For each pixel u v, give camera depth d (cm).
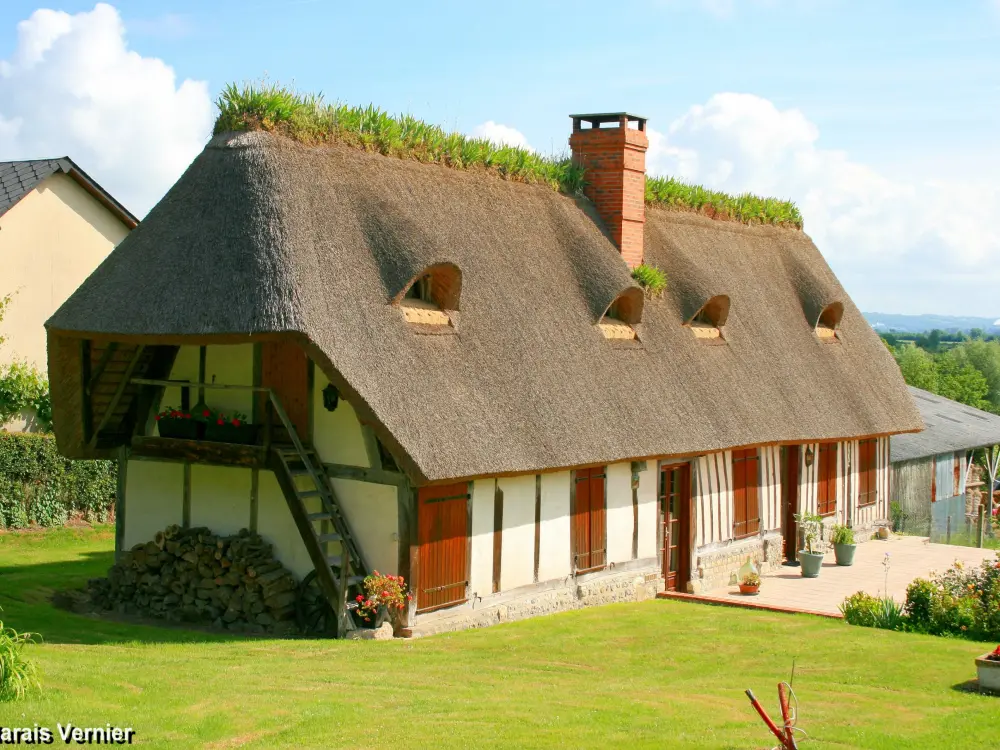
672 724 950
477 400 1442
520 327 1614
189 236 1380
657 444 1708
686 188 2347
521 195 1862
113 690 965
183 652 1210
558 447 1513
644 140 2056
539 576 1598
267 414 1440
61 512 2245
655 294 2014
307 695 1001
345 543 1391
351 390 1272
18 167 2728
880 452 2658
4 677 903
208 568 1473
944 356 6725
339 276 1378
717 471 2025
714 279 2103
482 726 912
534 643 1355
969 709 1056
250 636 1376
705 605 1747
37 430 2502
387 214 1495
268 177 1396
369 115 1620
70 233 2767
